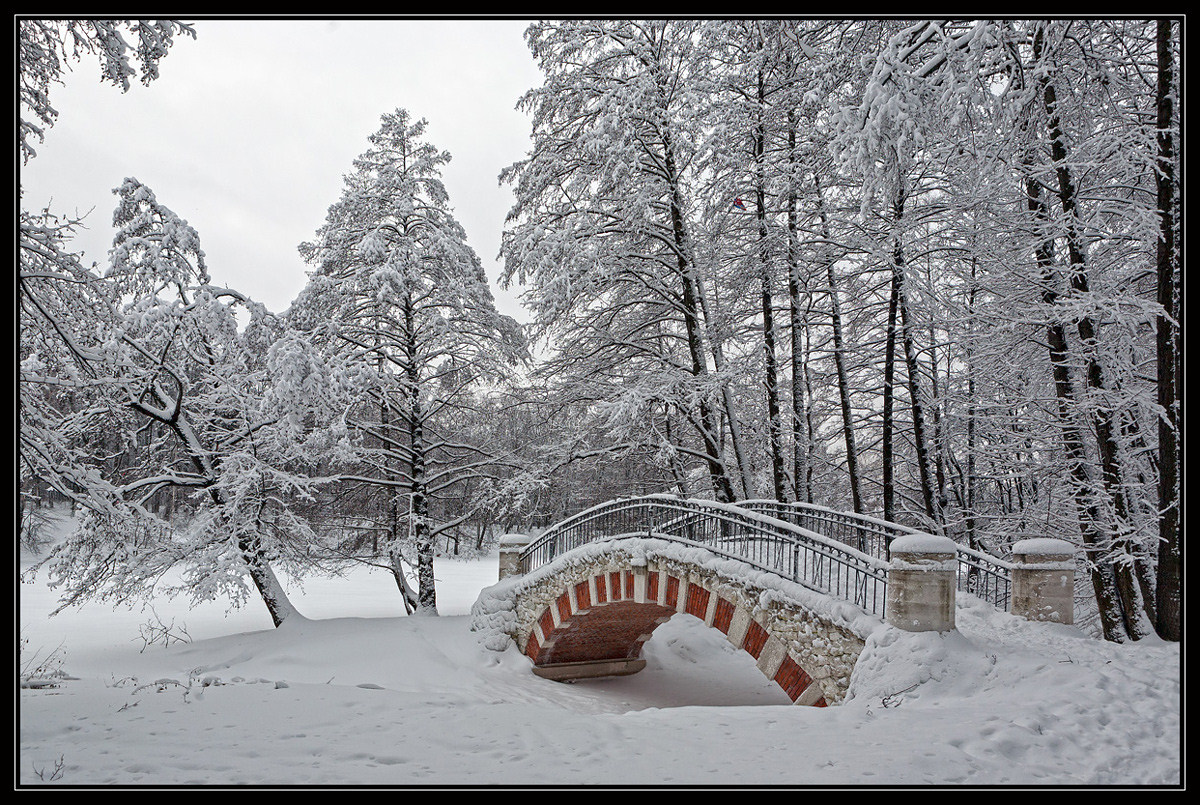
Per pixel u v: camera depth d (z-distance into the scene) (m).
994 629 10.73
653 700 17.08
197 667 16.66
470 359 23.89
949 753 6.10
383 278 21.64
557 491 25.31
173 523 21.48
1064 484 15.98
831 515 14.07
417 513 22.92
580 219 20.45
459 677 16.67
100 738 6.97
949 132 11.24
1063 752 6.26
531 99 21.23
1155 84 13.09
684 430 24.12
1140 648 9.64
